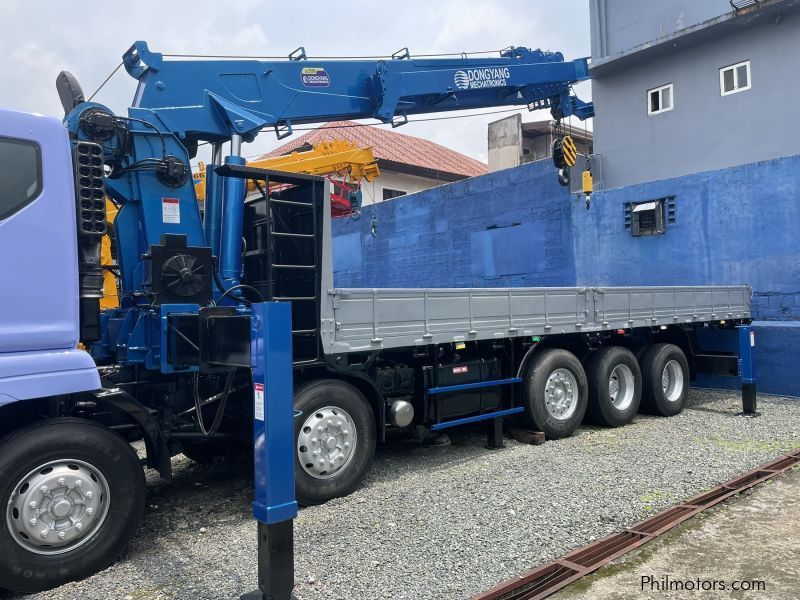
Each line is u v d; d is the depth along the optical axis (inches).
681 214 466.6
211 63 260.5
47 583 147.6
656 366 338.0
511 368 277.6
